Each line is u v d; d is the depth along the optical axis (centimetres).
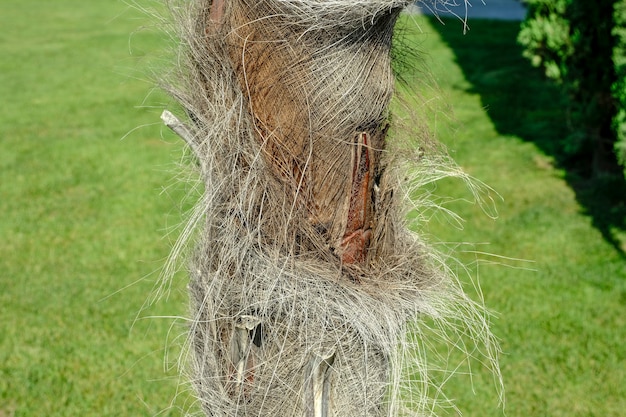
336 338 222
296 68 218
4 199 805
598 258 623
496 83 1200
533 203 745
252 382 235
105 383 486
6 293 603
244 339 233
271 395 234
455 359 494
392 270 241
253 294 226
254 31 218
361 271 230
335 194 227
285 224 224
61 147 979
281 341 229
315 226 229
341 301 222
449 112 332
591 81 752
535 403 449
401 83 269
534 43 913
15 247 688
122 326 553
